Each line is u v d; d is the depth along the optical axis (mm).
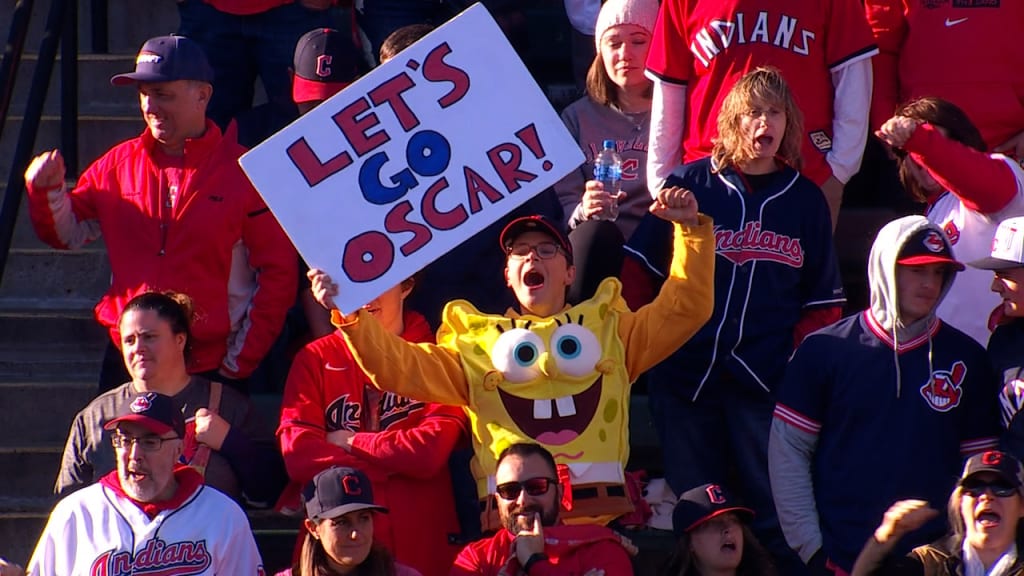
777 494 18109
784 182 19781
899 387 17641
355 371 19312
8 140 26469
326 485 17094
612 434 18266
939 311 20281
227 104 25172
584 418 18188
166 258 20406
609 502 18031
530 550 17047
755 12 21016
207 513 17359
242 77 25266
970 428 17672
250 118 23000
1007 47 22344
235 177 20656
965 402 17656
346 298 17844
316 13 24891
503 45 18156
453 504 19516
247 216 20578
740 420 19812
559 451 18062
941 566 16031
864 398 17719
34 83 22062
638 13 22016
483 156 18078
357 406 19250
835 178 21203
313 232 17891
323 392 19266
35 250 24688
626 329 18672
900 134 19125
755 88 19531
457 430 19062
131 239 20516
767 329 19609
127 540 17125
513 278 18719
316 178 17922
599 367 18250
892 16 22922
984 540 15914
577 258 20156
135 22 29703
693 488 19750
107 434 19016
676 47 21453
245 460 19094
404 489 18891
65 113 24891
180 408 18297
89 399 22312
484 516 18188
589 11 25406
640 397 22266
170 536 17188
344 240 17906
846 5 21141
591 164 22562
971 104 22406
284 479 19469
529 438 18094
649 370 20625
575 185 22656
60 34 22500
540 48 29281
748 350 19625
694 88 21438
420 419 19250
